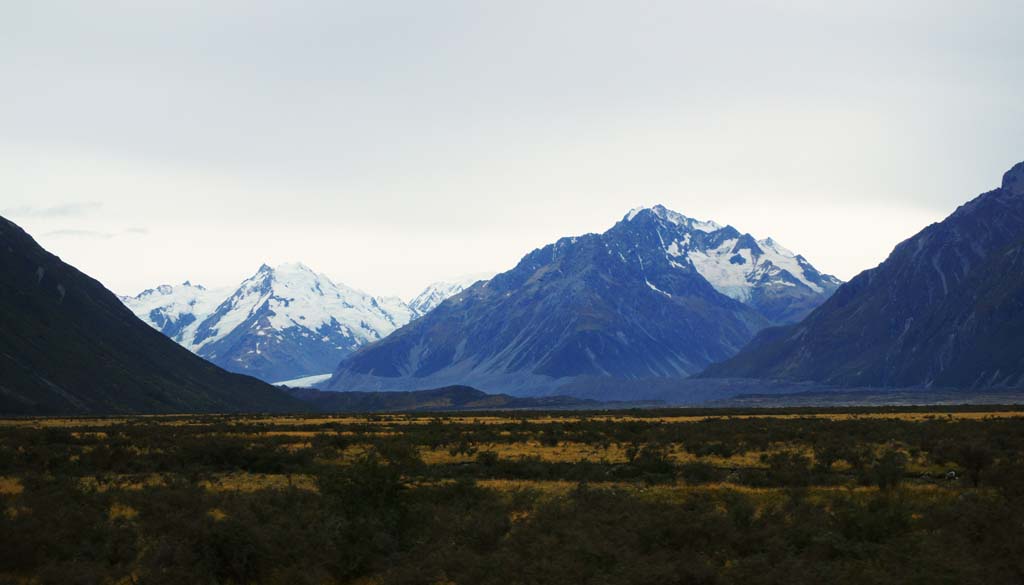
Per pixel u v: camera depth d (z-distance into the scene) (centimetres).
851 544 4647
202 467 8988
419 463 8081
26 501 6003
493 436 11869
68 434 12225
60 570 4388
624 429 12581
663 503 5894
